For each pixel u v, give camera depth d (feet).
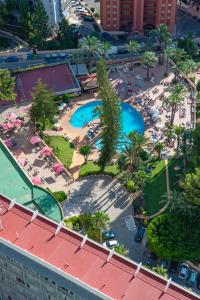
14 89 621.31
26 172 494.59
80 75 652.89
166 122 577.43
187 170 500.74
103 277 326.44
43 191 459.73
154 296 315.17
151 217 462.19
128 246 436.35
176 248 404.16
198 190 417.90
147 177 476.95
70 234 351.87
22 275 348.38
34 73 642.22
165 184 493.77
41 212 438.81
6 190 458.50
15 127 567.59
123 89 632.79
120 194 487.20
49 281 331.77
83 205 475.72
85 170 510.17
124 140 539.70
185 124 572.51
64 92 620.49
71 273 328.90
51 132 570.46
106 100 481.87
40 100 542.16
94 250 341.41
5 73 588.50
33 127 566.77
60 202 475.31
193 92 625.00
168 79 649.61
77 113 601.62
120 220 460.14
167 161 520.42
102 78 552.00
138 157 495.41
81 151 513.86
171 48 639.76
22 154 532.73
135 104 608.60
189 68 625.00
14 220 363.56
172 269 414.62
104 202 479.41
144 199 481.05
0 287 384.68
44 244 346.95
